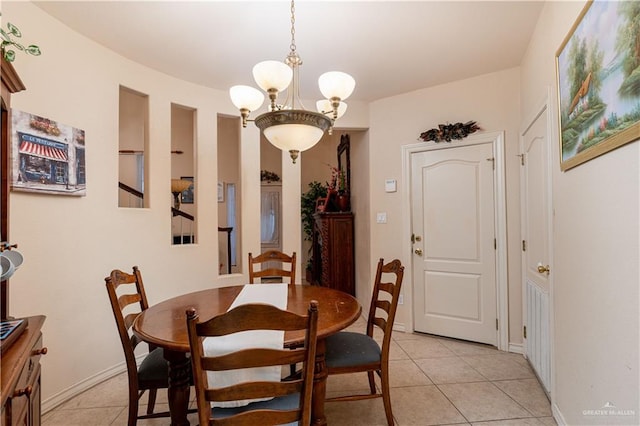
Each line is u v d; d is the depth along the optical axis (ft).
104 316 8.09
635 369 3.68
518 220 9.40
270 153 21.66
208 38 7.86
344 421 6.39
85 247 7.66
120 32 7.58
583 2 4.88
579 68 4.90
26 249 6.44
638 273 3.61
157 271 9.36
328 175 20.94
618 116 3.84
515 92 9.43
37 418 4.32
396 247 11.53
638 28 3.43
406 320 11.28
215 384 4.45
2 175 4.84
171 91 9.81
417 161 11.16
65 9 6.73
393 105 11.60
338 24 7.31
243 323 3.51
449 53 8.63
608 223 4.22
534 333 8.09
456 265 10.48
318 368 5.01
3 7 6.07
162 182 9.58
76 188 7.38
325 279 14.89
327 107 6.94
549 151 6.51
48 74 6.86
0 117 4.75
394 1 6.53
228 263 17.71
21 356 3.38
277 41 8.00
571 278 5.47
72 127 7.33
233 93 5.99
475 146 10.11
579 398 5.19
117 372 8.36
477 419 6.37
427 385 7.70
